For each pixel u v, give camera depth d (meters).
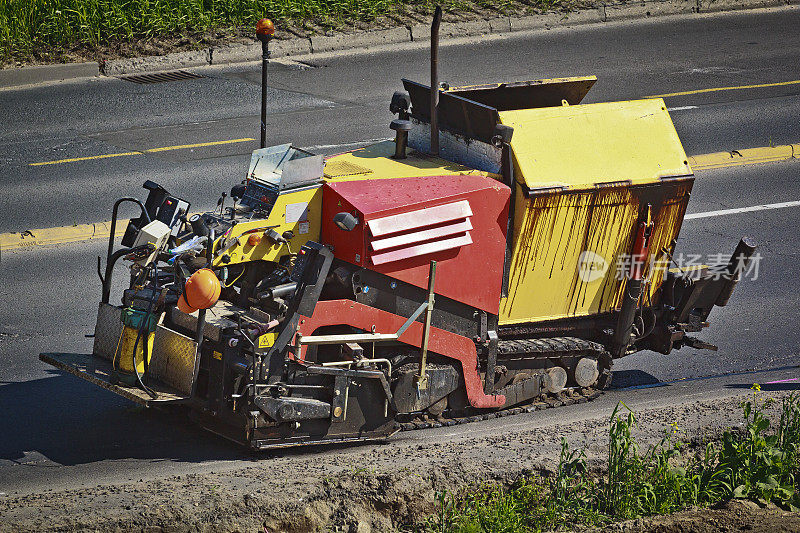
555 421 29.19
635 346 32.47
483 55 66.75
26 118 55.28
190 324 26.72
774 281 40.69
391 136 52.50
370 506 22.86
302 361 26.36
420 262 27.50
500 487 23.70
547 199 28.34
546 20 73.62
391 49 68.12
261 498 22.23
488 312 28.97
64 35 65.44
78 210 44.38
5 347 33.69
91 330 35.16
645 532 22.59
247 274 27.80
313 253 26.00
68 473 25.81
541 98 32.91
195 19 68.69
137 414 29.91
